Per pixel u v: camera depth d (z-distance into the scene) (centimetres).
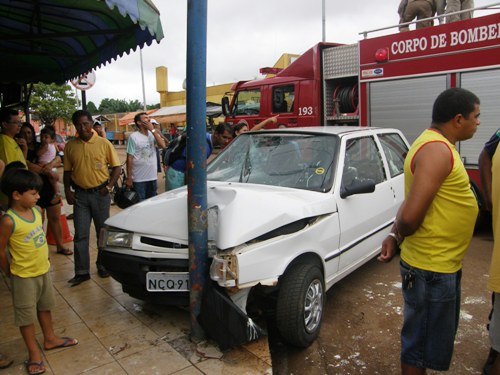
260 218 326
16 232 295
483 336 369
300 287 330
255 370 303
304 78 888
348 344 364
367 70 773
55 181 562
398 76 728
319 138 448
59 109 3269
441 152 229
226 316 309
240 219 321
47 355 327
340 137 440
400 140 569
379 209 459
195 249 320
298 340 335
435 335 242
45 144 673
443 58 668
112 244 365
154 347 335
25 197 298
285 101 930
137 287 353
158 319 382
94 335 356
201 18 305
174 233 342
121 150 3328
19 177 295
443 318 240
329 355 350
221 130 597
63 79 821
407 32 710
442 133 241
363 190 389
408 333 249
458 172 231
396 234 255
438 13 810
